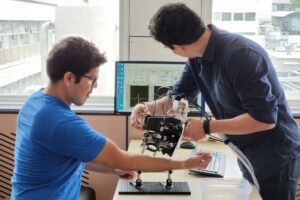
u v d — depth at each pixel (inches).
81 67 64.7
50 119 63.9
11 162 122.0
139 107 86.1
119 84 112.0
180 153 100.6
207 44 76.0
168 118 73.4
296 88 126.3
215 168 89.5
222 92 78.4
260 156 80.4
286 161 79.7
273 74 78.2
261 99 71.6
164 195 78.6
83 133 64.3
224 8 121.2
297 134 82.0
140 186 80.6
